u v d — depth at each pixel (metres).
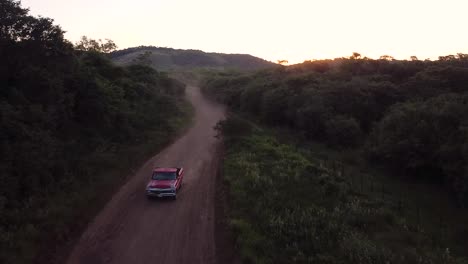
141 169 30.94
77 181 23.58
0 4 24.11
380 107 46.62
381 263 15.78
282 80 62.03
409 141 31.67
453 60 55.00
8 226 17.28
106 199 23.72
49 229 17.80
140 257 17.12
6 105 21.98
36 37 25.73
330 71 63.78
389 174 33.03
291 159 33.03
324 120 44.00
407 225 21.11
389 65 59.50
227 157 33.62
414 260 16.48
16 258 15.13
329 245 17.31
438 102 35.44
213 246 18.22
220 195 25.00
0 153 19.84
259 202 21.92
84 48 55.19
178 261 16.84
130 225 20.42
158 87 62.38
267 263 15.66
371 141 37.66
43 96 25.67
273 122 52.94
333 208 22.31
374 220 20.69
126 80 48.09
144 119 43.09
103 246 18.00
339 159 36.09
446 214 25.12
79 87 30.73
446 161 28.59
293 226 18.92
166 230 19.92
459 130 28.53
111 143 32.34
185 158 35.03
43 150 22.34
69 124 28.91
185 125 50.94
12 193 19.02
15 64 24.67
